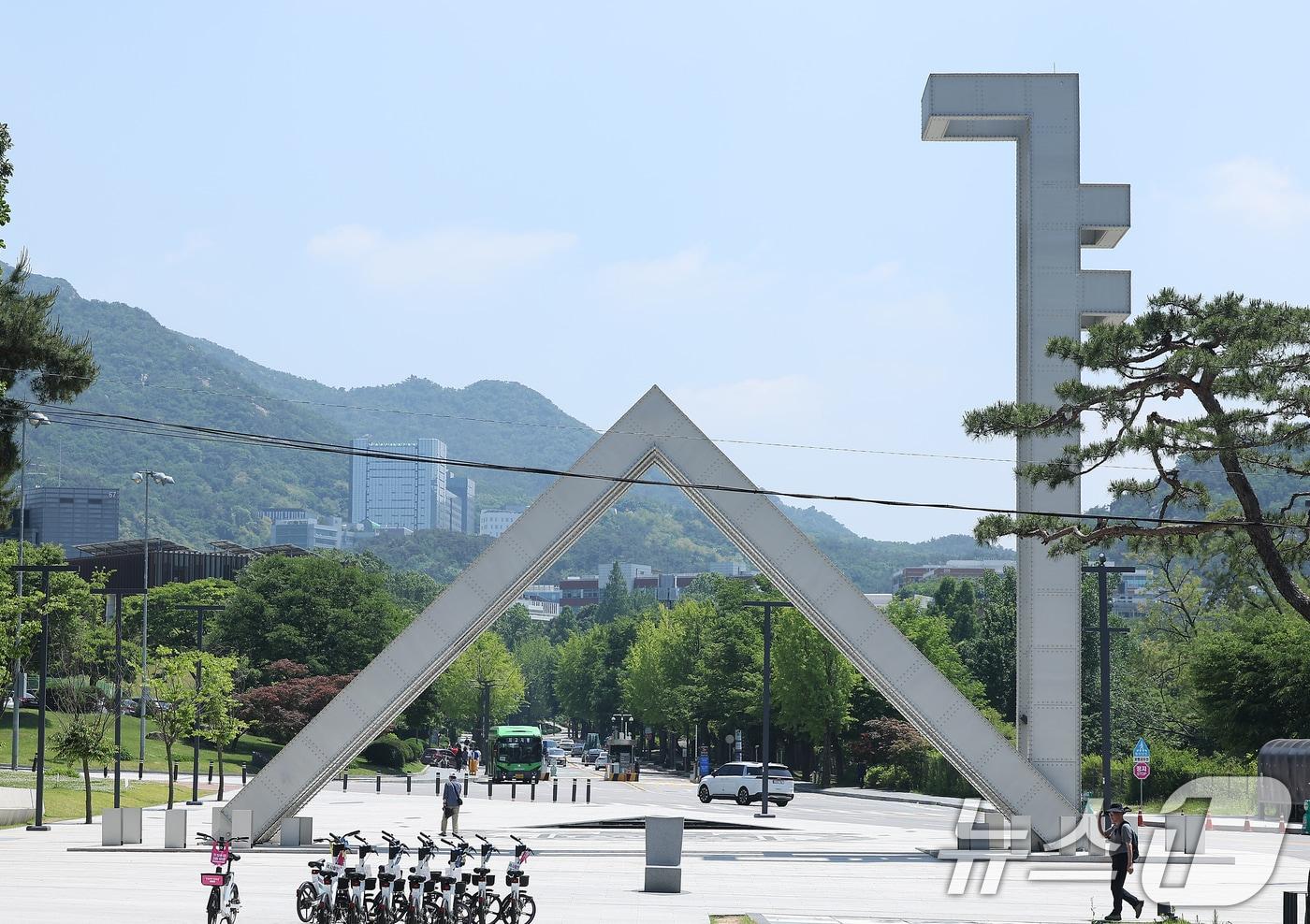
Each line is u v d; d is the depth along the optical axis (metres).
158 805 61.41
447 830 47.12
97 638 99.00
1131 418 28.91
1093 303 39.50
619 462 39.19
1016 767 37.88
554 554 39.00
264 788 38.53
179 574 139.62
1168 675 89.06
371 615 124.81
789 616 93.88
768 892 29.19
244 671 113.81
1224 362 26.89
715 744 130.38
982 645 106.12
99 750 49.09
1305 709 63.34
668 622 140.25
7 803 49.25
